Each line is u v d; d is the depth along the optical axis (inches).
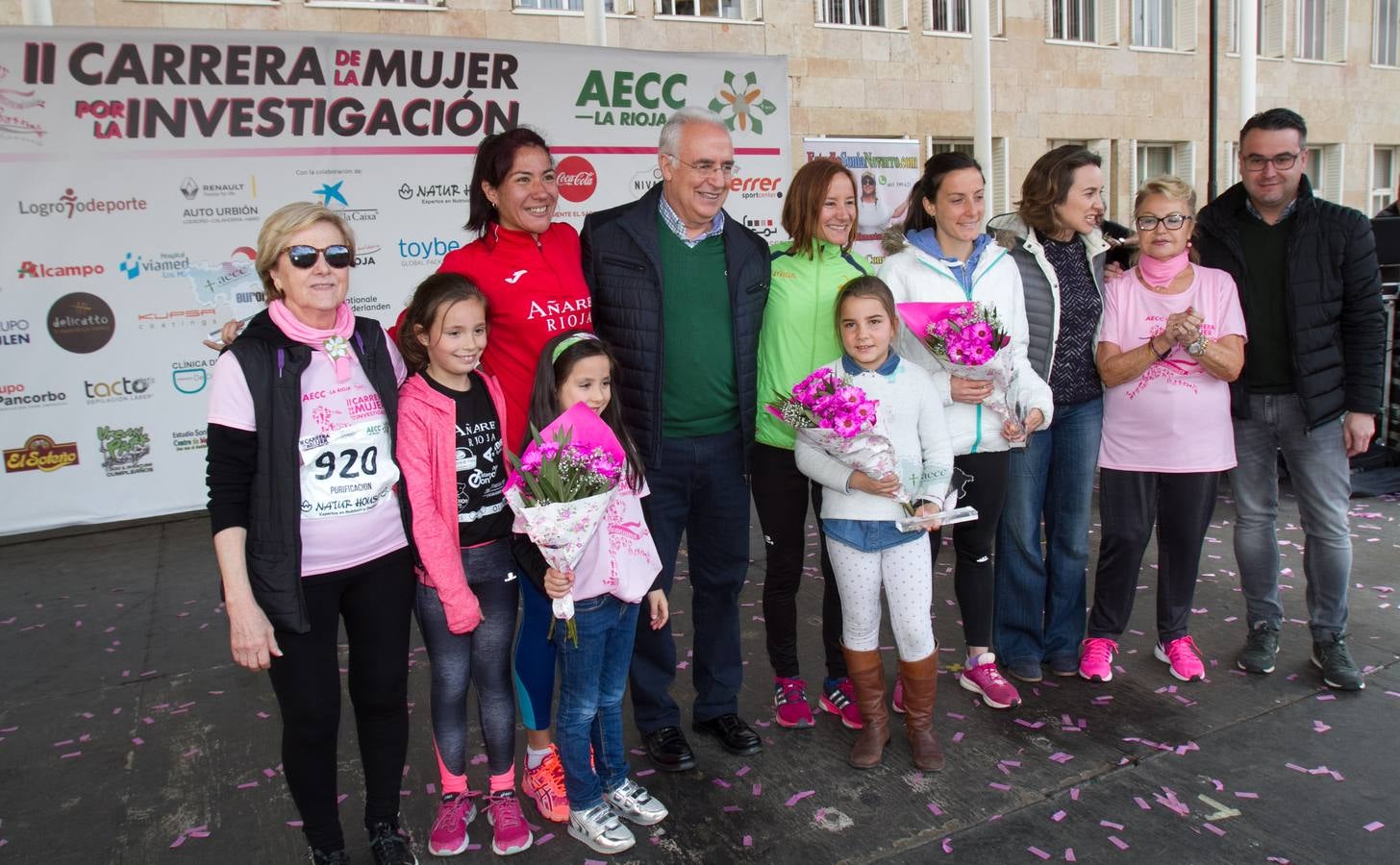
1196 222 137.9
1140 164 588.4
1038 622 137.9
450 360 93.5
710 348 113.7
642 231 112.0
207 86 223.1
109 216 219.1
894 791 111.6
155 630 173.6
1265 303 131.6
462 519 97.9
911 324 118.0
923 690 114.9
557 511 89.6
